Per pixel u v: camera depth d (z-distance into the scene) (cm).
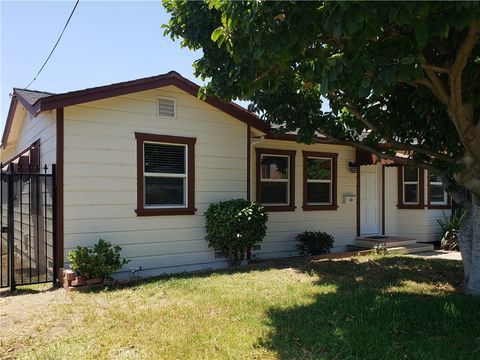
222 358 400
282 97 836
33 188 889
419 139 760
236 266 911
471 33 437
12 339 466
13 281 720
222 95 601
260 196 1090
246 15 425
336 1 347
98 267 709
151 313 542
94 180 779
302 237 1116
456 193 702
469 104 594
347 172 1270
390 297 603
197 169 908
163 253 856
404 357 399
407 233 1355
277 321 503
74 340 455
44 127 849
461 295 625
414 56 412
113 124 802
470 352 409
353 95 678
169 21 628
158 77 836
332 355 405
